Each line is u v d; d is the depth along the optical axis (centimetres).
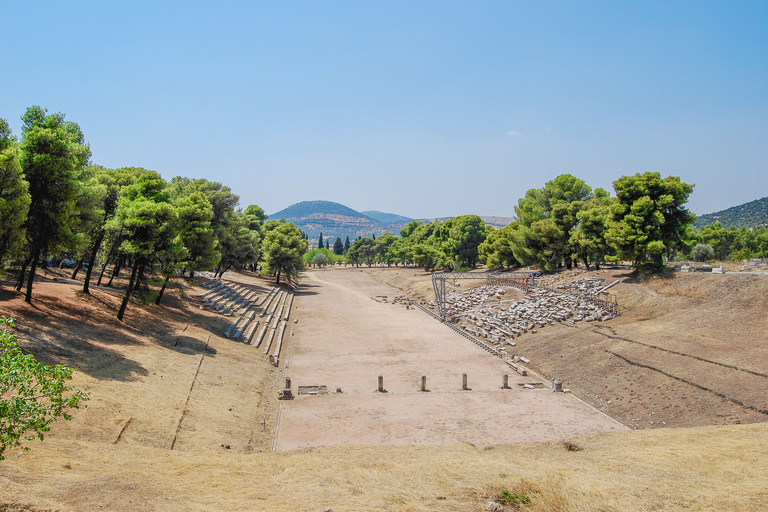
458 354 4712
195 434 2264
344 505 1352
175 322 4353
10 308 2973
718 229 11831
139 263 3916
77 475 1380
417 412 3075
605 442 2127
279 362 4338
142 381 2678
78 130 3528
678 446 1964
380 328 6028
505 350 4812
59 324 3072
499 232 9438
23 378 1006
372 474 1670
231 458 1869
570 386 3622
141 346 3316
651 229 5403
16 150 2741
